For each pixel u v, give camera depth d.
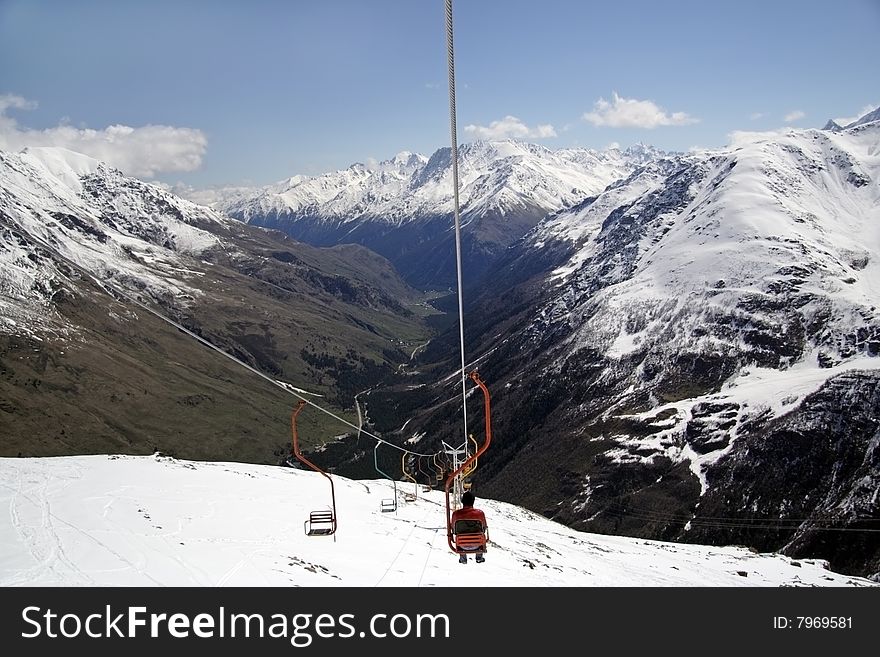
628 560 69.94
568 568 51.22
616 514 166.00
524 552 53.31
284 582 29.38
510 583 37.66
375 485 88.69
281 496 60.06
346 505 61.06
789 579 79.19
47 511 39.16
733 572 76.44
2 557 28.89
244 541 37.84
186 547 33.66
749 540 142.25
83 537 33.03
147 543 33.25
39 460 64.38
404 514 62.00
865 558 127.06
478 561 22.17
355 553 39.56
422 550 43.91
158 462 69.69
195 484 58.97
